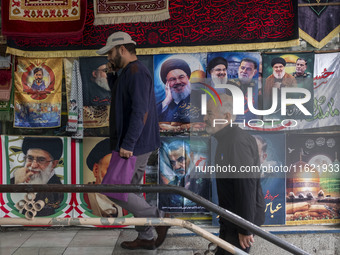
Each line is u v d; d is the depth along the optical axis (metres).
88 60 4.31
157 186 2.66
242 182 2.67
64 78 4.37
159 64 4.29
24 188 2.61
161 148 4.28
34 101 4.37
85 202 4.31
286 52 4.28
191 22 4.25
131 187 2.64
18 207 2.70
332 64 4.29
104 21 4.27
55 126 4.38
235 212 2.73
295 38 4.16
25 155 4.35
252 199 2.66
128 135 3.63
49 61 4.36
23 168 4.35
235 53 4.27
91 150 4.35
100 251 3.66
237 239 2.89
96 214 4.30
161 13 4.23
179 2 4.25
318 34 4.27
